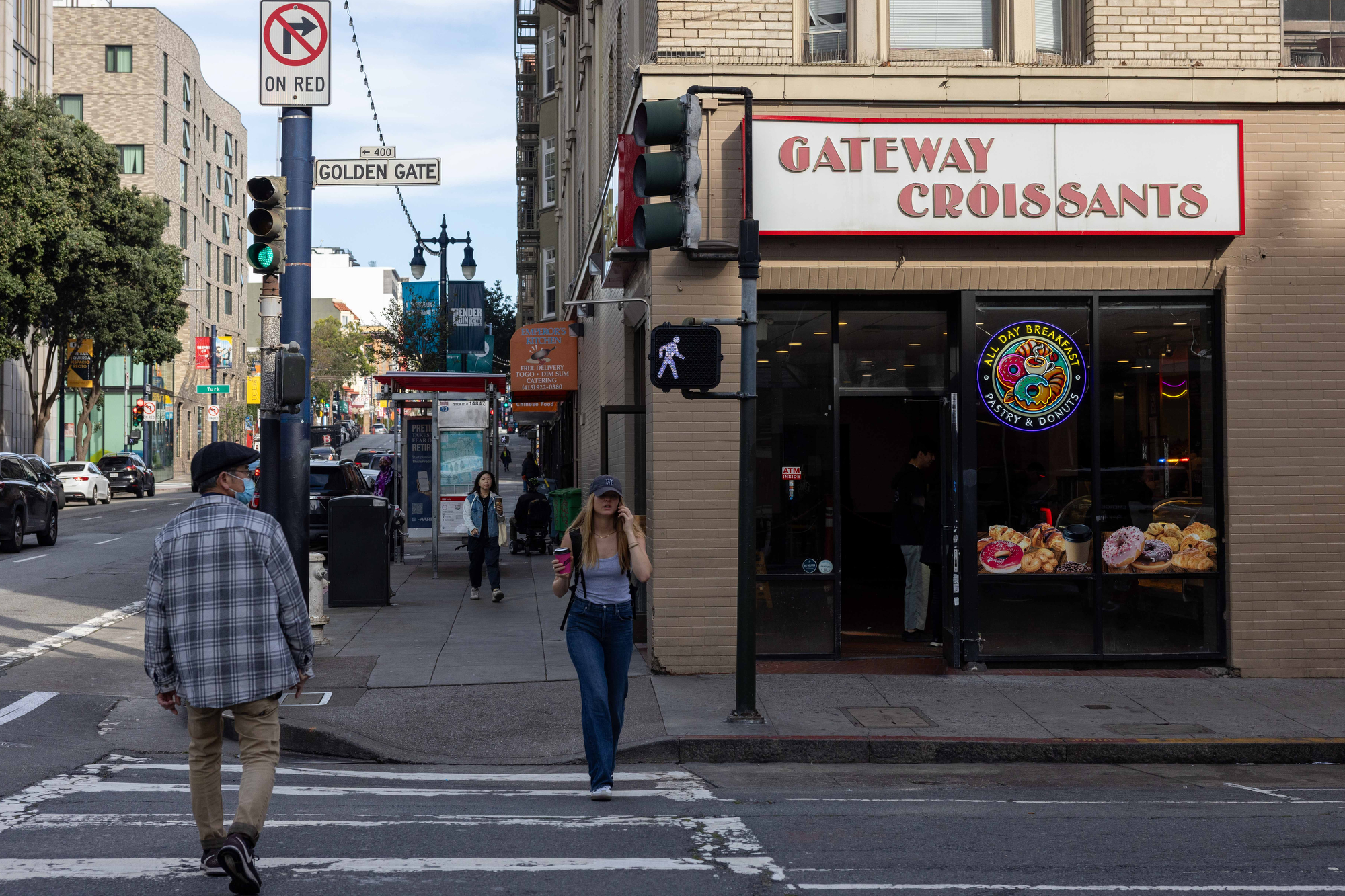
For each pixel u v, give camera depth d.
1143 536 10.76
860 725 8.64
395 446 21.98
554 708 9.34
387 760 8.13
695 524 10.41
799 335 10.78
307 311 11.01
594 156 20.53
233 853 4.68
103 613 14.64
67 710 9.49
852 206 10.30
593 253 19.84
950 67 10.46
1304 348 10.66
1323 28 11.17
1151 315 10.80
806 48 10.81
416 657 11.45
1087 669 10.70
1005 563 10.68
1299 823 6.32
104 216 38.25
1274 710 9.25
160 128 63.78
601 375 18.89
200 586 4.97
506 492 42.91
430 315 46.22
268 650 5.00
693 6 10.55
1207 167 10.50
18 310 35.47
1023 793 7.16
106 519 32.44
